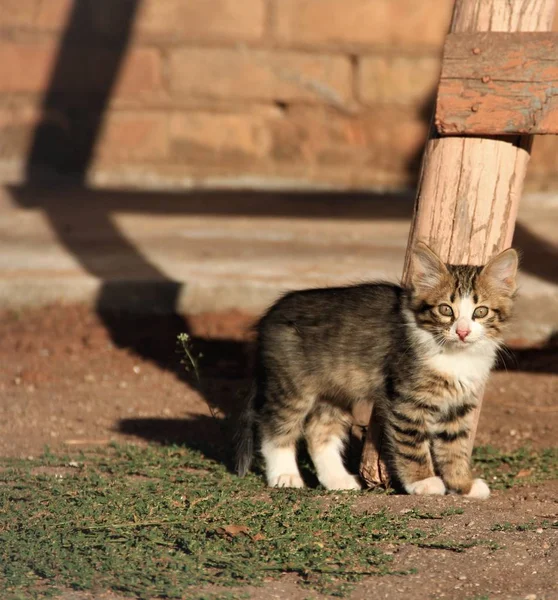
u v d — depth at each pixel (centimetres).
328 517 561
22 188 1612
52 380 918
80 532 525
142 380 925
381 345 645
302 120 1625
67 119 1659
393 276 1111
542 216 1417
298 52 1606
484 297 630
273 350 671
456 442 650
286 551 512
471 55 596
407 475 641
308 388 666
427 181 623
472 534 545
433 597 464
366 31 1589
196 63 1623
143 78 1638
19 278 1107
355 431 738
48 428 785
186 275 1120
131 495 593
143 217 1438
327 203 1541
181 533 532
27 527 532
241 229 1371
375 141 1614
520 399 883
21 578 470
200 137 1647
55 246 1270
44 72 1647
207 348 1012
